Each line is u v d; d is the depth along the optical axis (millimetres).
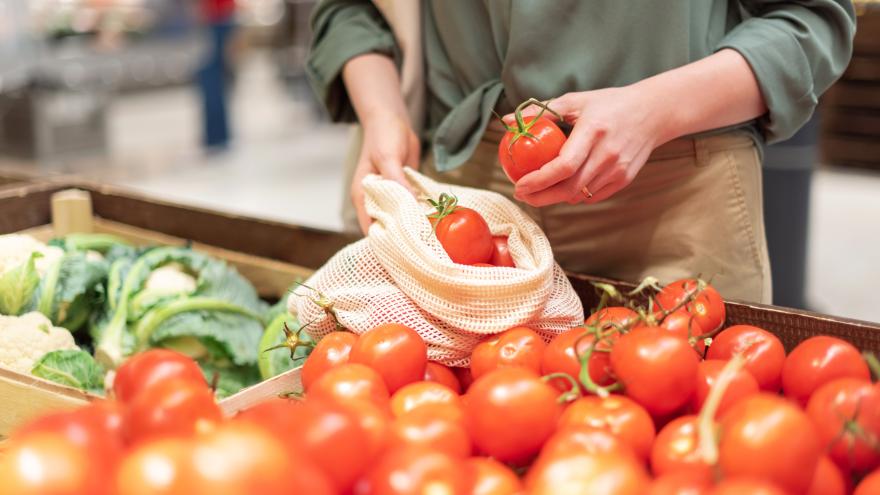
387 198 1457
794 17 1519
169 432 889
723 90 1437
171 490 695
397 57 1881
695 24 1531
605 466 857
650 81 1405
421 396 1100
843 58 1570
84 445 813
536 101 1355
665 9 1492
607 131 1340
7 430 1338
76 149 6969
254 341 1758
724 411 1073
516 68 1590
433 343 1308
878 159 5879
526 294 1295
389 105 1737
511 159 1356
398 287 1372
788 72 1471
